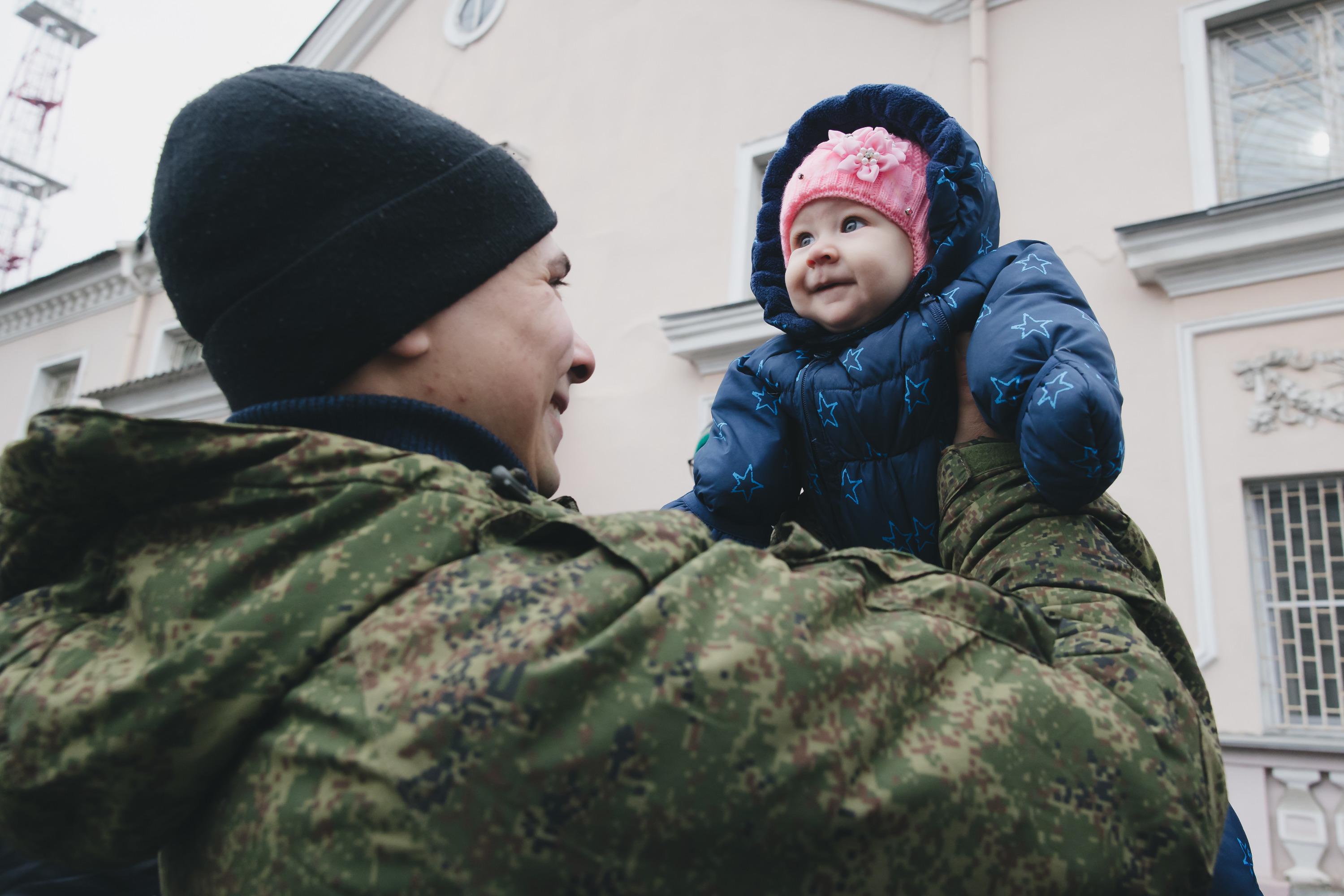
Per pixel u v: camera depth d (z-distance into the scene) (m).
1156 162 5.59
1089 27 6.07
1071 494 0.98
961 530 1.07
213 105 0.87
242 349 0.85
